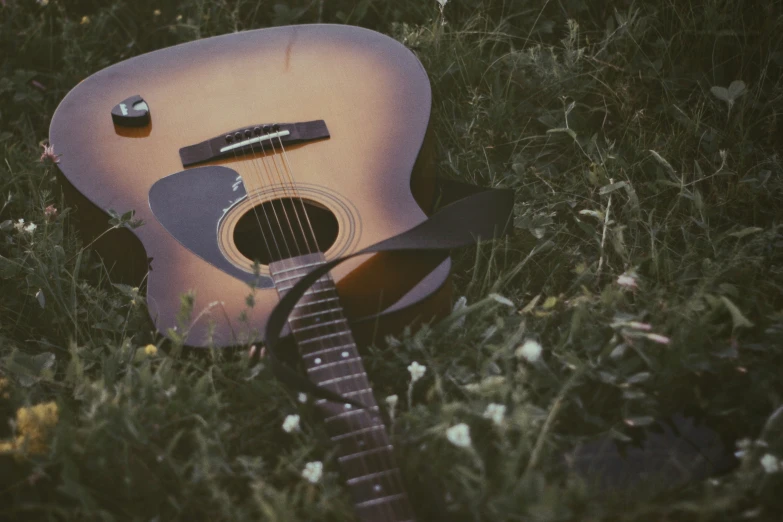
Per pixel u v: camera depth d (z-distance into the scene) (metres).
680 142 1.57
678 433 1.23
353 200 1.34
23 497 1.19
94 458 1.19
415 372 1.22
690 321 1.28
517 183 1.54
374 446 1.15
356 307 1.25
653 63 1.65
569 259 1.45
